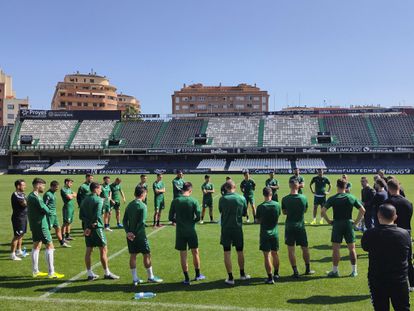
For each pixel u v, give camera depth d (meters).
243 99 135.75
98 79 136.50
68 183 13.59
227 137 68.69
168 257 10.98
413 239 12.07
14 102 118.06
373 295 5.54
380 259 5.44
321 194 16.16
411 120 67.50
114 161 66.62
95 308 7.17
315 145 63.47
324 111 68.31
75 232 15.15
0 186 36.91
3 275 9.39
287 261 10.37
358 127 67.56
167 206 22.75
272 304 7.26
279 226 15.51
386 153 60.84
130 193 29.30
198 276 8.87
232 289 8.17
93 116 74.81
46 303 7.45
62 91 127.81
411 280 7.81
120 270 9.76
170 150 64.69
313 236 13.73
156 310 7.05
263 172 57.12
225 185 9.01
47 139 69.06
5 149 66.25
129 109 111.75
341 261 10.38
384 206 5.62
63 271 9.72
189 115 73.88
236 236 8.68
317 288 8.16
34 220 9.17
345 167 58.28
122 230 15.36
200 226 15.95
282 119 72.81
